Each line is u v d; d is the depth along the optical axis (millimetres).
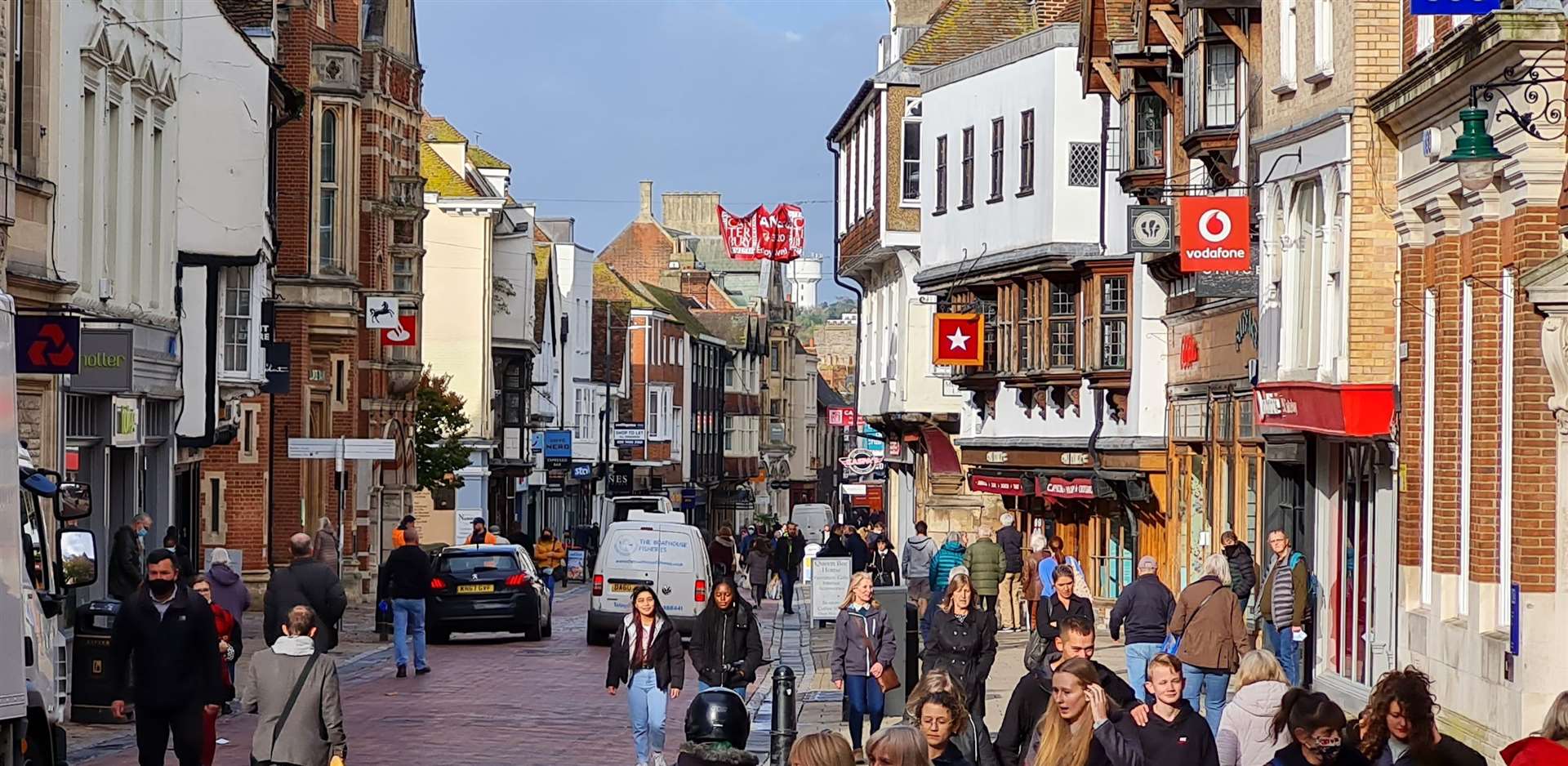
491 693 26000
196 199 34562
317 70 47562
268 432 43906
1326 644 24953
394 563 28328
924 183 47625
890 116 50844
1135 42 34562
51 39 26594
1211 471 31422
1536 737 10133
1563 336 17297
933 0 57500
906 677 22906
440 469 58969
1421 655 20984
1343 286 22703
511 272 72688
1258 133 26141
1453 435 20297
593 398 93438
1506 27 17391
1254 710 12977
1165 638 21219
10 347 12547
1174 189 30500
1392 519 22359
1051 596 19625
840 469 142000
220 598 23219
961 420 48375
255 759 14391
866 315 58312
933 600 33656
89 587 29062
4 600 12188
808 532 90250
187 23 34469
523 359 73500
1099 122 40281
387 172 52719
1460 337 20234
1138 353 37375
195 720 16281
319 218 47469
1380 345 22406
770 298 124750
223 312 38375
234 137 34750
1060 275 40594
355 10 49781
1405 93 20750
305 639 14477
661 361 100062
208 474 43219
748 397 118312
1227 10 28531
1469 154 16562
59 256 27062
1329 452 25000
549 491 79812
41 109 26188
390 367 53406
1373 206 22375
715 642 19938
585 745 20938
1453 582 20328
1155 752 11500
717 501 113938
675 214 140500
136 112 31281
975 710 18203
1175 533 34469
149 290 32219
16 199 25359
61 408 26969
